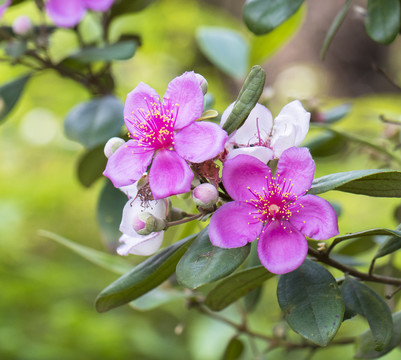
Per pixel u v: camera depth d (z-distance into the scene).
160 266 0.45
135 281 0.45
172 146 0.44
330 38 0.54
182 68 1.29
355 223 0.98
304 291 0.45
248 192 0.44
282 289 0.45
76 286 1.12
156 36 1.06
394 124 0.59
